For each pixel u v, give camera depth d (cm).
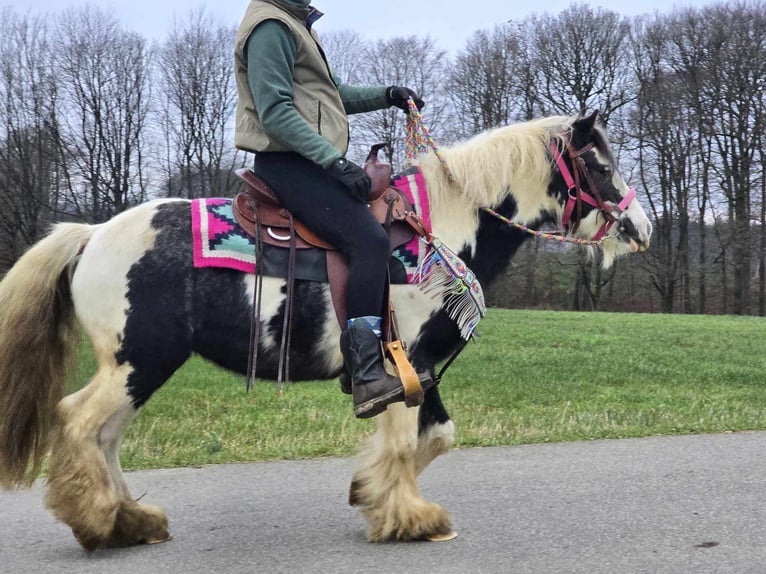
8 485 383
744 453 577
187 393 871
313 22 400
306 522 432
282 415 736
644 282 4291
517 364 1154
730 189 3959
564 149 424
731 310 4094
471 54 3766
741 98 3853
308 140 369
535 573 352
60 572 358
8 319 381
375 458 399
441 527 395
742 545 386
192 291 376
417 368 396
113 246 377
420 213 400
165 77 3494
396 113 2227
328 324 386
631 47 4059
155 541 397
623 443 613
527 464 549
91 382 377
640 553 375
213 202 396
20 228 3344
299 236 384
